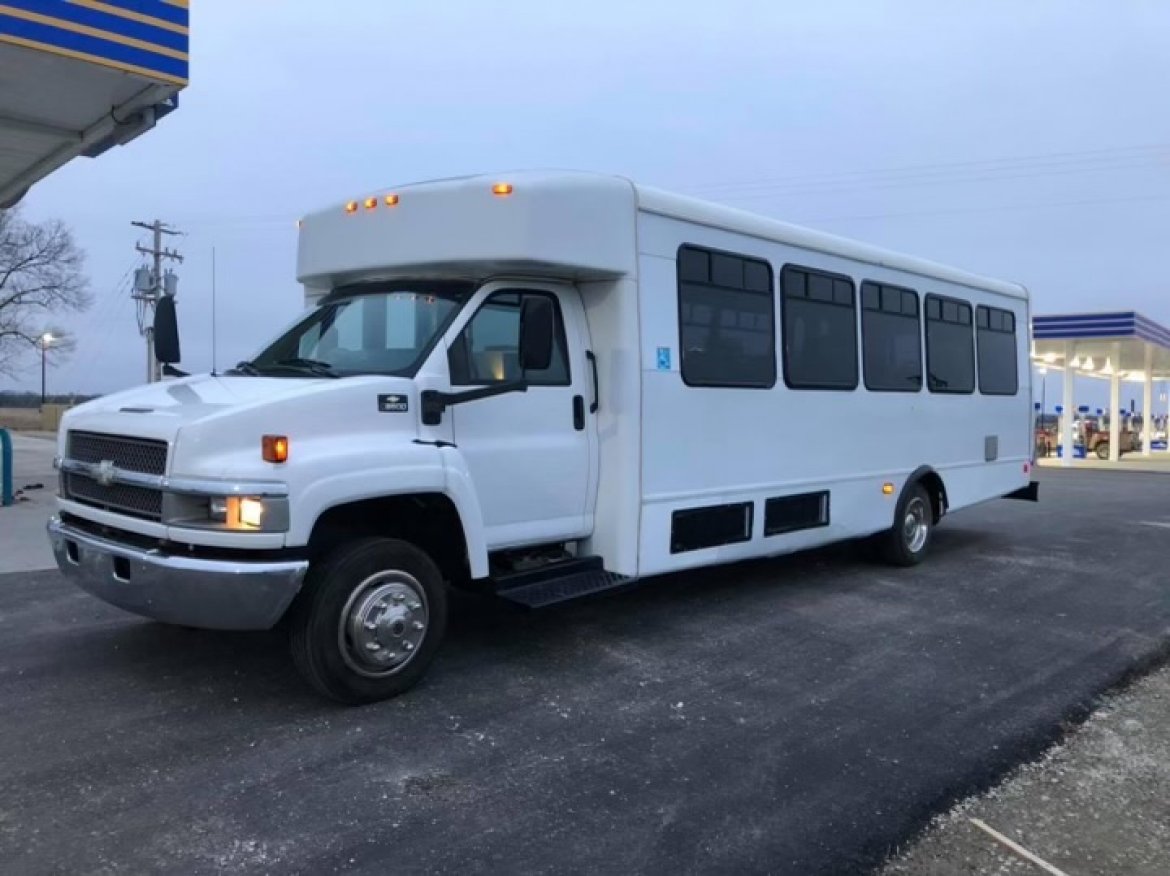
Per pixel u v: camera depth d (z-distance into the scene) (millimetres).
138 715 4594
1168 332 30359
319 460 4395
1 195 13000
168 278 28203
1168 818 3783
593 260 5617
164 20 8703
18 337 44500
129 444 4629
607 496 5930
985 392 10031
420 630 4887
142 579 4387
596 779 3992
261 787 3828
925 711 4926
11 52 8086
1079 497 16516
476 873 3225
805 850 3449
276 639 5867
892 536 8609
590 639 6113
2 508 12352
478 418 5277
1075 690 5305
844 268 7828
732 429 6652
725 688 5211
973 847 3516
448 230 5383
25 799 3691
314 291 6500
